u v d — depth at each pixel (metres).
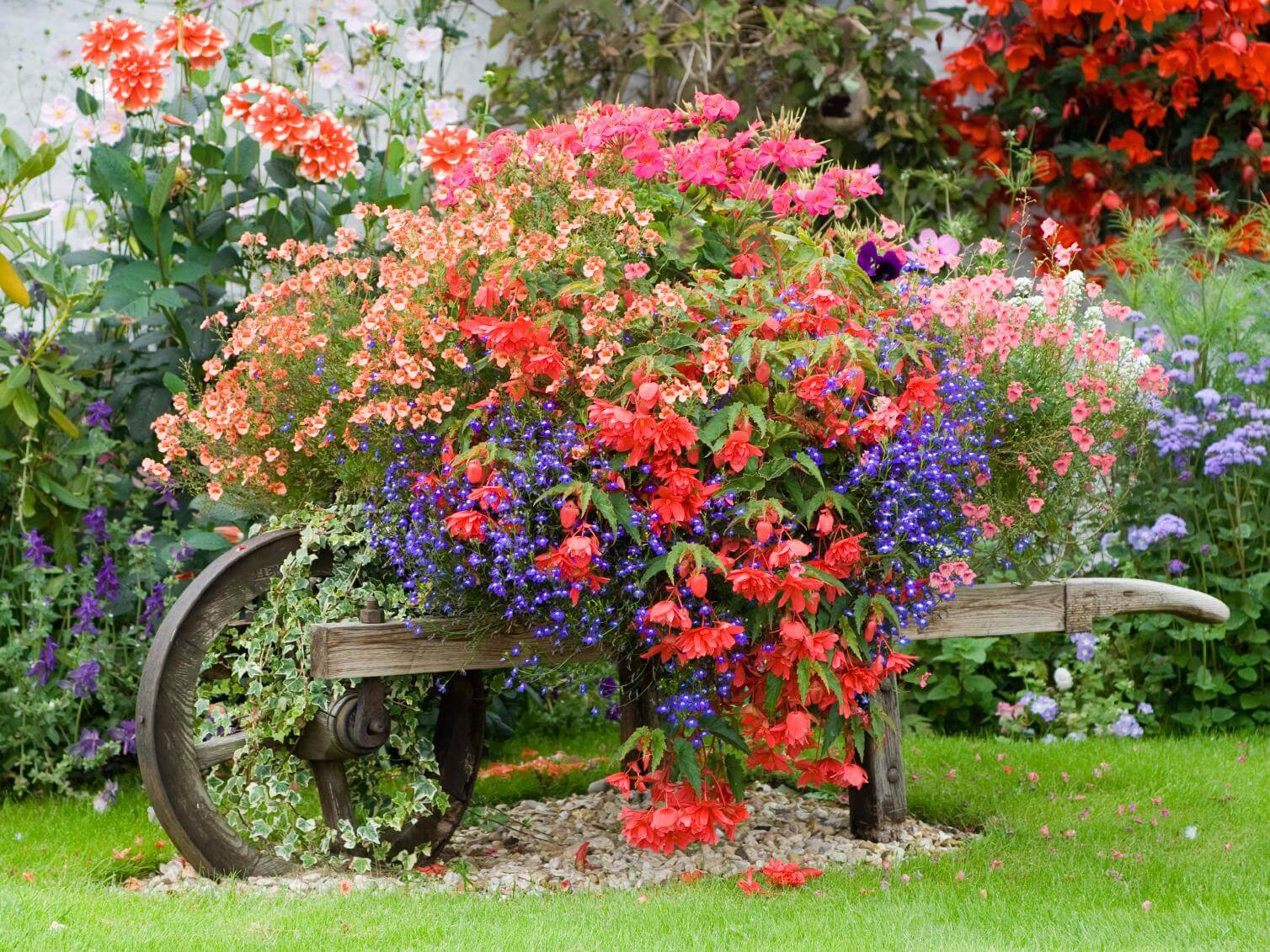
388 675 3.21
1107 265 6.07
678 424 2.87
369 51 5.27
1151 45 6.25
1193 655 5.38
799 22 5.93
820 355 3.01
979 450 3.46
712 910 2.87
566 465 3.00
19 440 4.59
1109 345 3.62
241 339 3.37
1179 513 5.39
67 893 2.94
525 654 3.28
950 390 3.26
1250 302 5.58
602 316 3.04
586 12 6.05
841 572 3.08
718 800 3.14
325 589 3.28
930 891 3.09
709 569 3.05
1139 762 4.53
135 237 4.77
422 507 3.16
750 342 3.04
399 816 3.37
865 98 6.07
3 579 4.52
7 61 5.41
